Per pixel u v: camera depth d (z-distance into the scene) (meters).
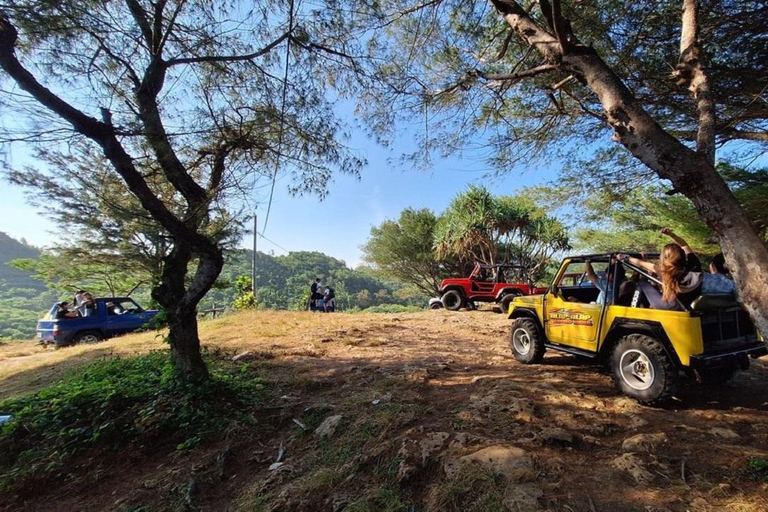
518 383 4.50
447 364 5.80
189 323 4.70
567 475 2.65
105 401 4.25
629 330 4.23
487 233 18.61
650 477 2.56
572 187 7.10
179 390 4.43
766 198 5.80
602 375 4.95
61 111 3.64
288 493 2.83
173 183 4.50
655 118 5.90
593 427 3.32
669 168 3.00
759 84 5.04
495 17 5.45
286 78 4.66
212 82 4.68
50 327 12.11
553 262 19.03
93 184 4.66
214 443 3.78
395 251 30.98
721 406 3.83
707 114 3.12
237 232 4.86
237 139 4.56
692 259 4.11
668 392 3.66
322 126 4.67
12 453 3.83
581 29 5.17
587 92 5.95
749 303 2.59
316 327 10.05
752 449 2.89
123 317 12.67
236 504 2.91
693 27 3.45
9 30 3.40
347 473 2.98
